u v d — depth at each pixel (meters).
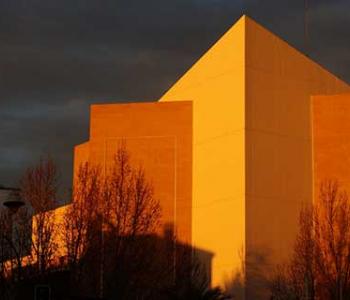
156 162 61.31
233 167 57.25
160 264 55.78
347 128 58.78
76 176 57.28
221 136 58.69
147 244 51.31
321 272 53.03
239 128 57.34
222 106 59.03
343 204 56.59
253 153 56.81
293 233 56.66
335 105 59.12
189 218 59.81
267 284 54.88
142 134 62.06
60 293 45.19
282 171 57.41
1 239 45.09
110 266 47.59
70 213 48.41
